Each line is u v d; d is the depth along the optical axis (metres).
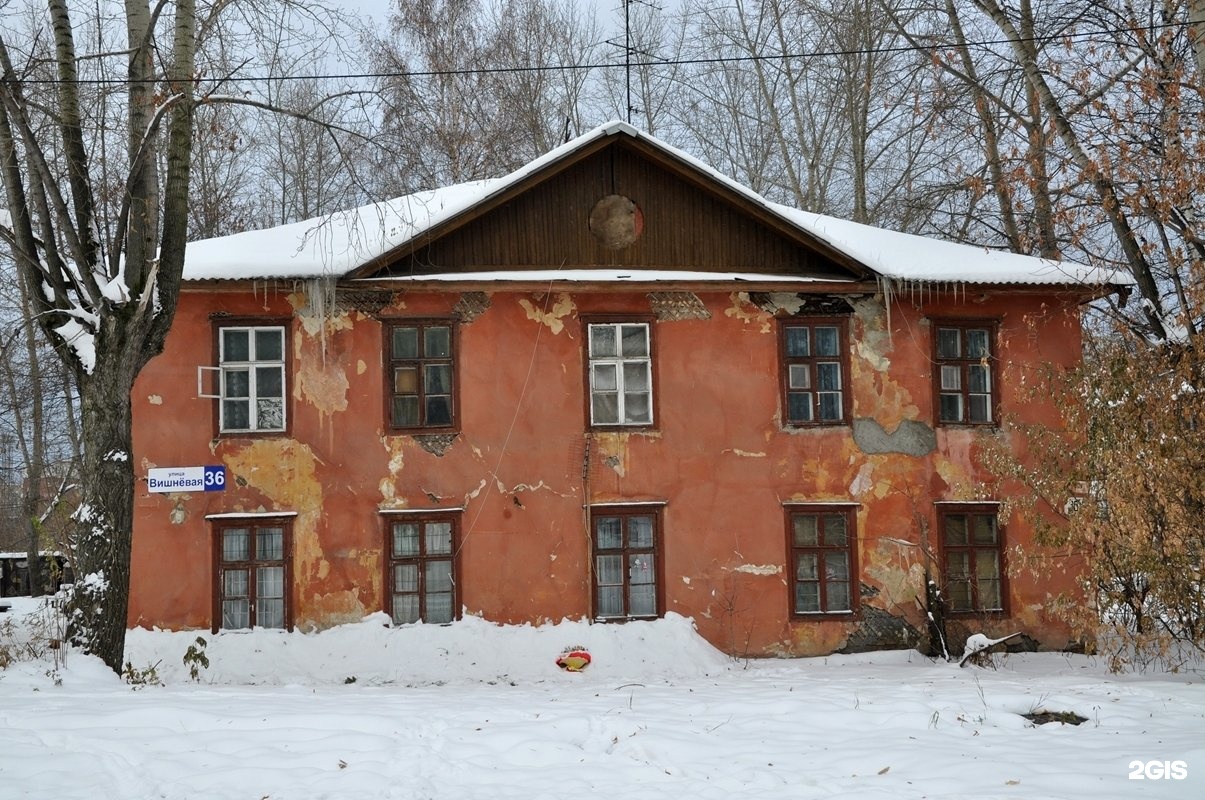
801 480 16.83
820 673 14.80
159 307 12.48
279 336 16.30
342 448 16.11
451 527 16.22
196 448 15.87
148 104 12.83
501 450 16.36
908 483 16.97
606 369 16.83
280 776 7.66
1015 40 17.64
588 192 17.09
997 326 17.53
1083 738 8.88
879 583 16.72
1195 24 13.99
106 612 12.11
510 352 16.56
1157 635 12.83
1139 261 17.52
